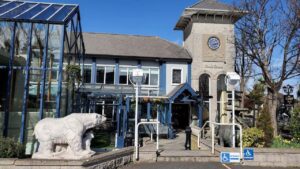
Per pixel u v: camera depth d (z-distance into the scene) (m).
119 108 21.08
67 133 9.33
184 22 33.31
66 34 13.39
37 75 13.87
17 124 12.18
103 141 19.56
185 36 34.19
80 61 21.23
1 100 14.05
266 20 20.95
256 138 12.82
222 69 30.44
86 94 21.72
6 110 11.55
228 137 13.05
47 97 13.67
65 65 14.27
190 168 10.38
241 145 11.52
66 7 15.66
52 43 13.52
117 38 32.91
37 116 12.40
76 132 9.38
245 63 31.28
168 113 24.52
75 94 18.31
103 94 21.61
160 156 11.52
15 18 11.97
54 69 12.67
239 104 29.66
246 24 23.19
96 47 30.36
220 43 30.64
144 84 29.98
